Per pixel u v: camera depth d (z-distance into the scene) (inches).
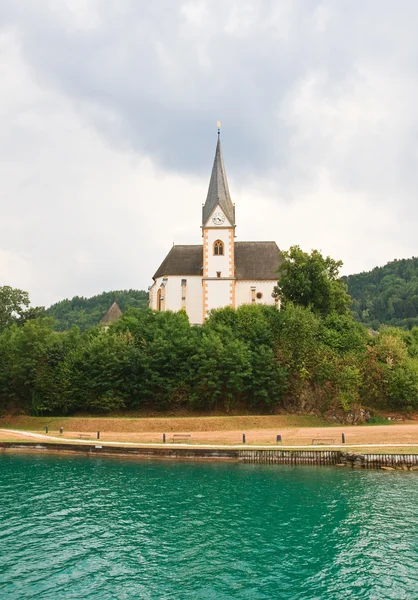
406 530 1254.9
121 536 1204.5
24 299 4854.8
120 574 1008.9
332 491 1603.1
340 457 2016.5
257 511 1392.7
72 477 1772.9
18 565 1042.7
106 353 3105.3
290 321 3243.1
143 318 3575.3
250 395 3073.3
